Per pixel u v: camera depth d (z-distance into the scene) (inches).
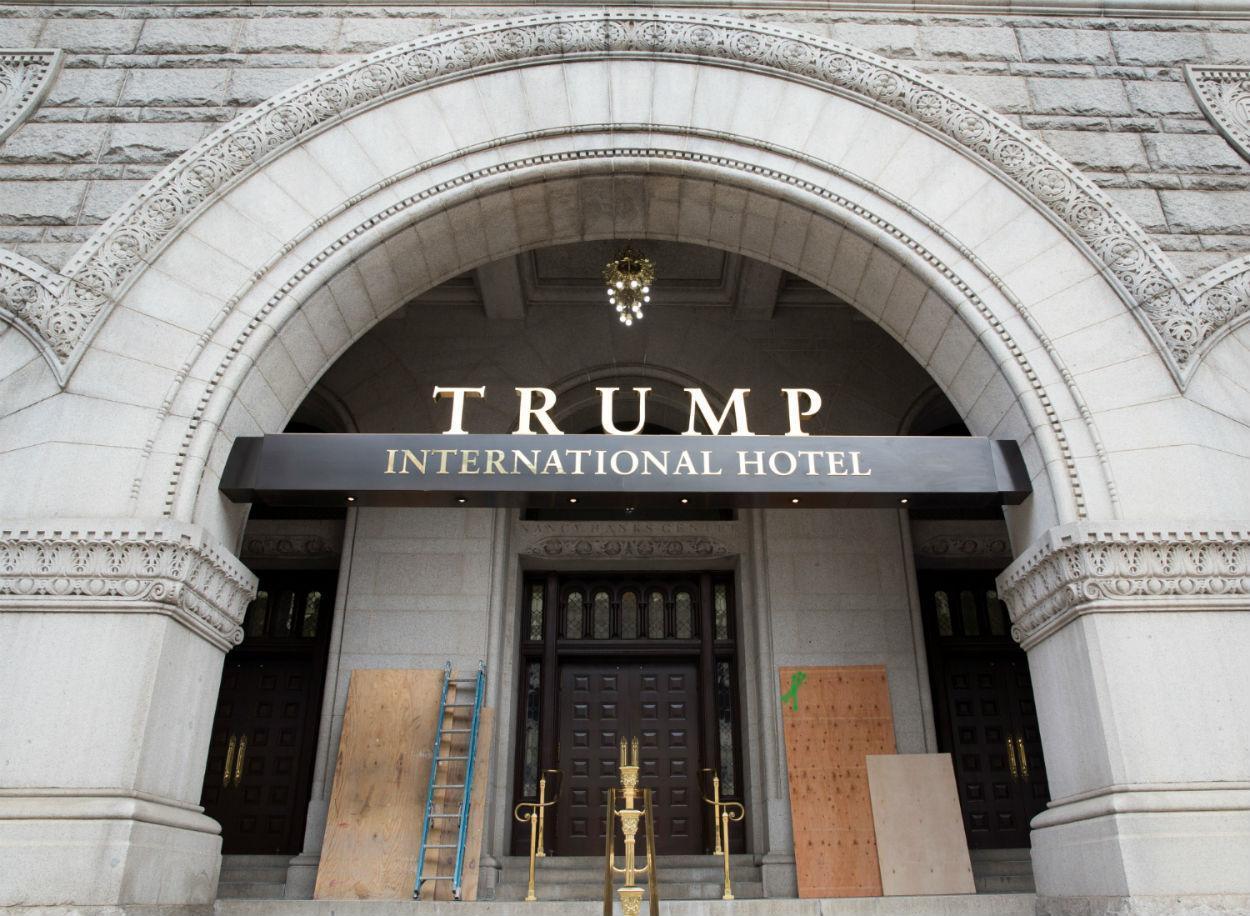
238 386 256.7
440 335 443.2
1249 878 202.7
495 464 261.0
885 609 391.2
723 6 315.0
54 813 200.2
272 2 316.8
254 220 275.3
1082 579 231.8
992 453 263.6
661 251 427.8
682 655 419.2
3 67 304.7
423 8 316.2
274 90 300.5
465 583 392.2
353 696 365.7
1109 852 210.2
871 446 265.0
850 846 344.5
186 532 229.0
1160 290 267.1
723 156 291.7
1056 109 303.9
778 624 387.9
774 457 263.1
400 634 382.9
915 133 294.7
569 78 301.4
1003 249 277.3
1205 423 253.0
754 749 383.6
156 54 307.4
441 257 305.4
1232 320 267.3
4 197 278.7
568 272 441.7
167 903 215.5
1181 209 286.5
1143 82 311.0
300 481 255.8
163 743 221.1
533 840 296.4
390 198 283.3
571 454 263.3
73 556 224.8
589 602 430.0
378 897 320.8
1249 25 324.5
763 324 446.9
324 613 430.3
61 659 217.2
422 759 350.6
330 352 297.6
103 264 262.1
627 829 210.1
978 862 373.7
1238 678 223.5
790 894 343.0
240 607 259.8
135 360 253.1
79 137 290.5
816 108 298.2
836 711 371.2
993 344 266.7
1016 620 265.1
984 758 411.5
